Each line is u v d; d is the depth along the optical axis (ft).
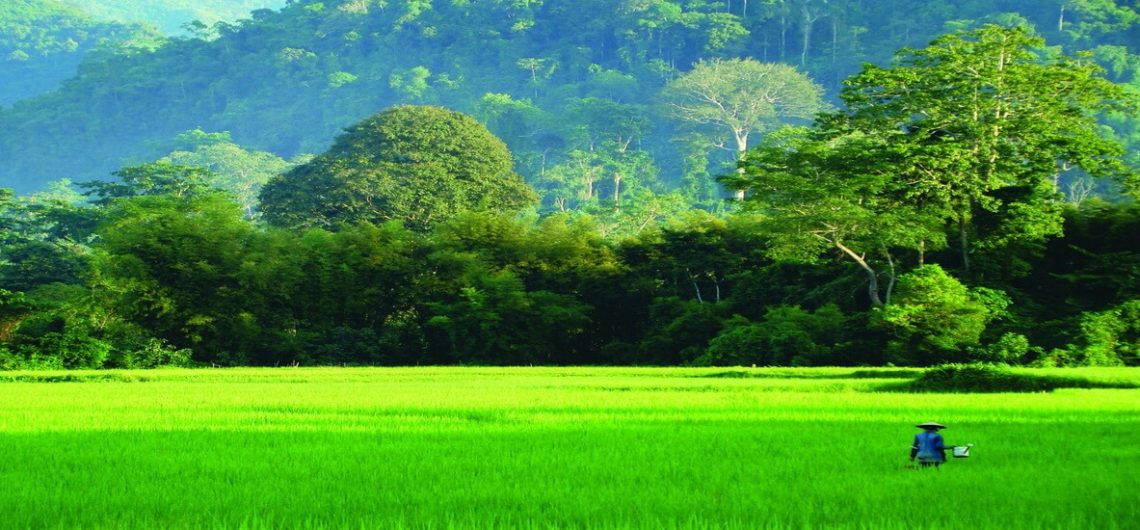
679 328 254.27
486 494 54.13
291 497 53.67
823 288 248.93
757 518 48.26
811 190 221.87
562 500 52.60
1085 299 224.33
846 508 50.42
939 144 225.56
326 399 117.39
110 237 262.47
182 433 82.12
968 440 75.72
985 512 48.83
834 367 192.54
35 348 227.61
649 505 51.19
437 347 275.80
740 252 283.59
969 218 229.86
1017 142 232.94
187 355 246.27
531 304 267.39
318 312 274.57
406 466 63.77
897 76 235.20
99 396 124.88
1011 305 220.23
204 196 283.59
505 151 410.31
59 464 64.85
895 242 221.66
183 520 48.67
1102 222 234.38
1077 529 45.01
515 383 149.38
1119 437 77.30
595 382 149.69
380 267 277.03
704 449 71.20
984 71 229.66
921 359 203.41
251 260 266.77
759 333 221.87
